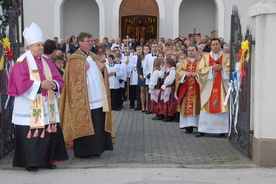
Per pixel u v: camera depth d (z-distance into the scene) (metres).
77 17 23.44
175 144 8.59
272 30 6.64
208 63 9.07
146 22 22.56
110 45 18.64
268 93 6.72
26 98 6.49
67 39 18.62
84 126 7.19
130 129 10.40
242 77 7.65
